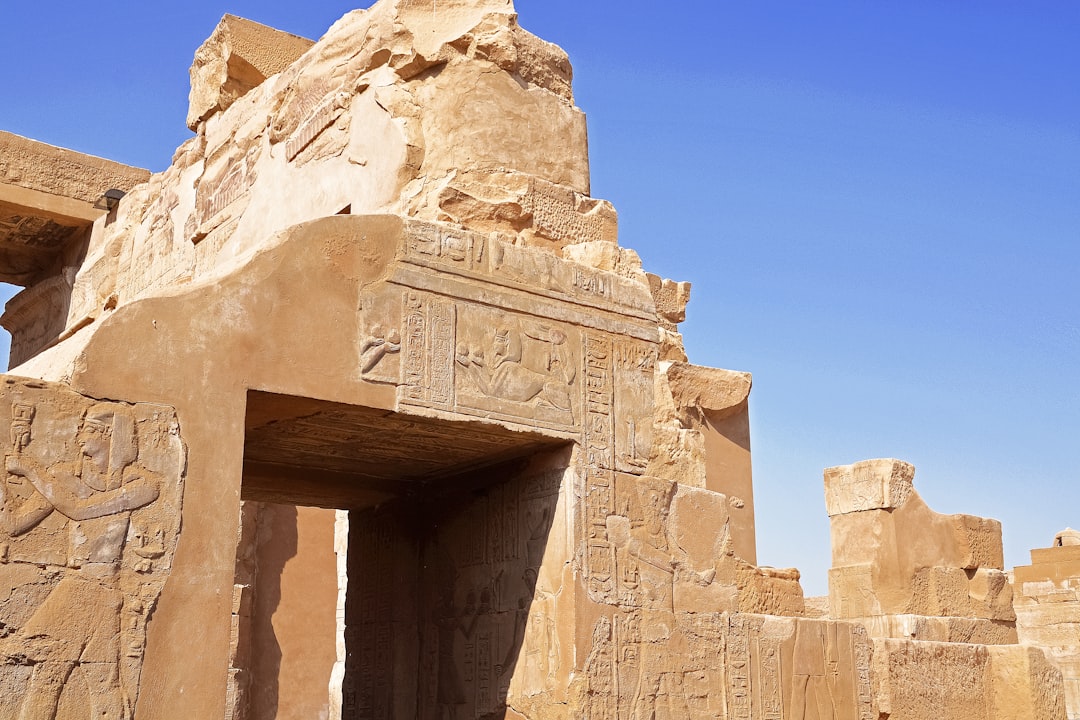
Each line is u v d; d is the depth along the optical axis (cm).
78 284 1150
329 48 833
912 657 866
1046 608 1984
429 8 771
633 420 711
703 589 718
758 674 736
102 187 1149
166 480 525
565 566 662
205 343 552
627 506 693
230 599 531
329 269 602
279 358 574
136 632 502
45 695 473
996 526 1370
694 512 727
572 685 641
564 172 778
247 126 923
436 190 709
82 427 507
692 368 930
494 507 732
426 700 758
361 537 856
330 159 802
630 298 729
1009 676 940
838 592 1287
